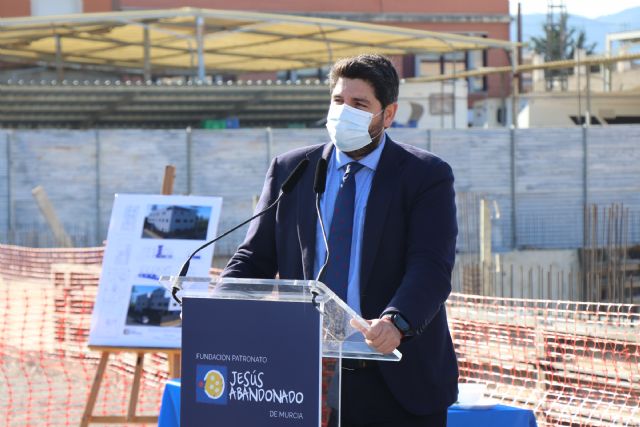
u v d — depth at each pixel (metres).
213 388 3.46
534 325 8.61
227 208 25.41
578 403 8.14
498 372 8.88
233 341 3.44
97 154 24.75
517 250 25.50
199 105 31.58
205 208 7.51
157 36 30.84
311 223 3.98
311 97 30.86
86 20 26.84
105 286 7.39
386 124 3.97
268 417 3.40
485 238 18.55
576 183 27.42
